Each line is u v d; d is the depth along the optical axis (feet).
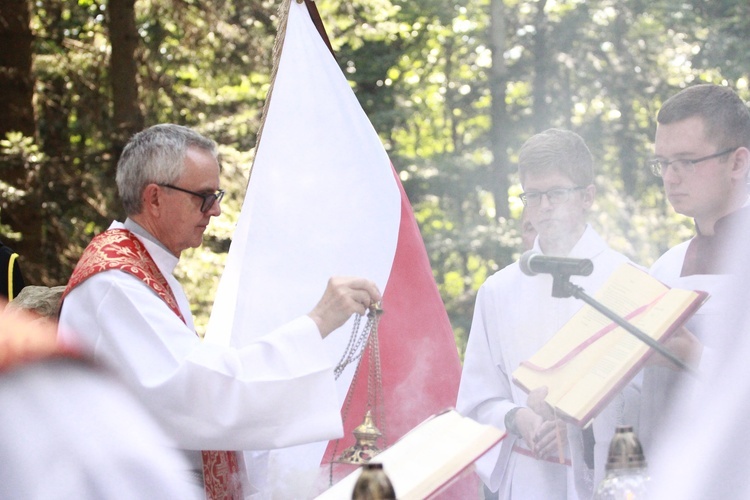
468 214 58.29
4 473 3.34
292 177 14.05
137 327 11.01
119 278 11.32
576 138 12.96
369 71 58.44
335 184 14.07
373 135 14.67
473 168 58.23
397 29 52.80
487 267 53.83
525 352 12.98
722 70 51.37
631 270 10.69
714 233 11.22
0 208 39.99
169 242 12.19
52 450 3.41
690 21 52.70
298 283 13.61
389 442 13.24
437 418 8.91
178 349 10.87
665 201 53.52
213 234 42.22
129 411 3.65
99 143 46.78
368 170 14.29
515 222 53.78
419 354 13.62
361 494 6.89
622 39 56.85
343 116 14.48
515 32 60.90
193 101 47.34
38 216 40.98
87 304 11.30
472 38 65.82
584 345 10.37
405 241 14.10
